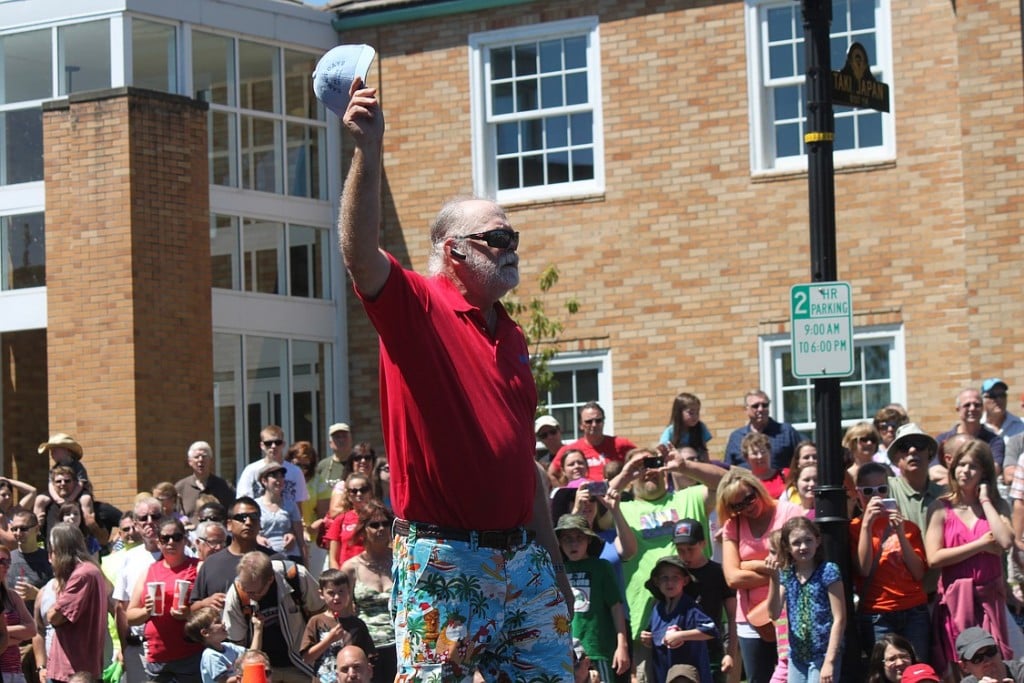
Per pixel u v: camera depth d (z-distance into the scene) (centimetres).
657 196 1872
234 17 1970
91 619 1188
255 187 1992
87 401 1828
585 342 1892
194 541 1308
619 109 1897
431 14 1986
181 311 1855
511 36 1952
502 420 494
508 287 505
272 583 1090
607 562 1082
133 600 1195
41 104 1892
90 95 1847
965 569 998
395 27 2016
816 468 1037
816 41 1014
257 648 1072
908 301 1752
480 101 1966
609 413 1878
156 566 1193
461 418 488
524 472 499
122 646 1227
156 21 1917
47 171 1866
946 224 1739
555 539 526
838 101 1021
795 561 984
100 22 1902
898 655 946
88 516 1420
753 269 1823
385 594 1145
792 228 1809
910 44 1762
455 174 1973
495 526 494
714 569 1080
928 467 1070
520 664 503
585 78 1923
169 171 1858
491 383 495
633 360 1870
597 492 1113
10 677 1162
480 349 496
